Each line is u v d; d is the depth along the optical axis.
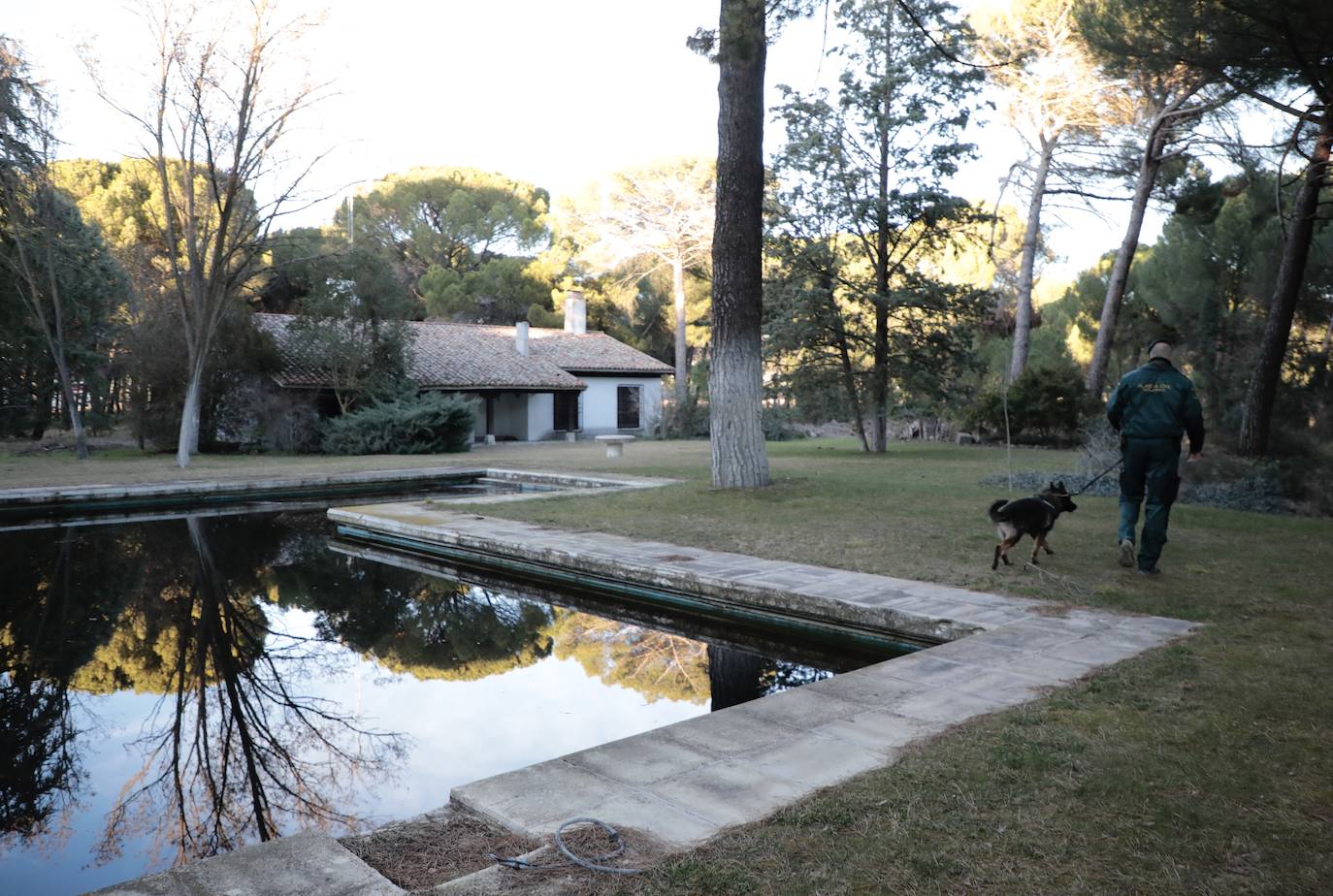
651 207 42.41
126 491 15.60
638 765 3.62
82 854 4.12
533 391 33.16
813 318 22.61
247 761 5.21
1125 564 7.71
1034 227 28.42
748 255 13.20
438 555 11.11
